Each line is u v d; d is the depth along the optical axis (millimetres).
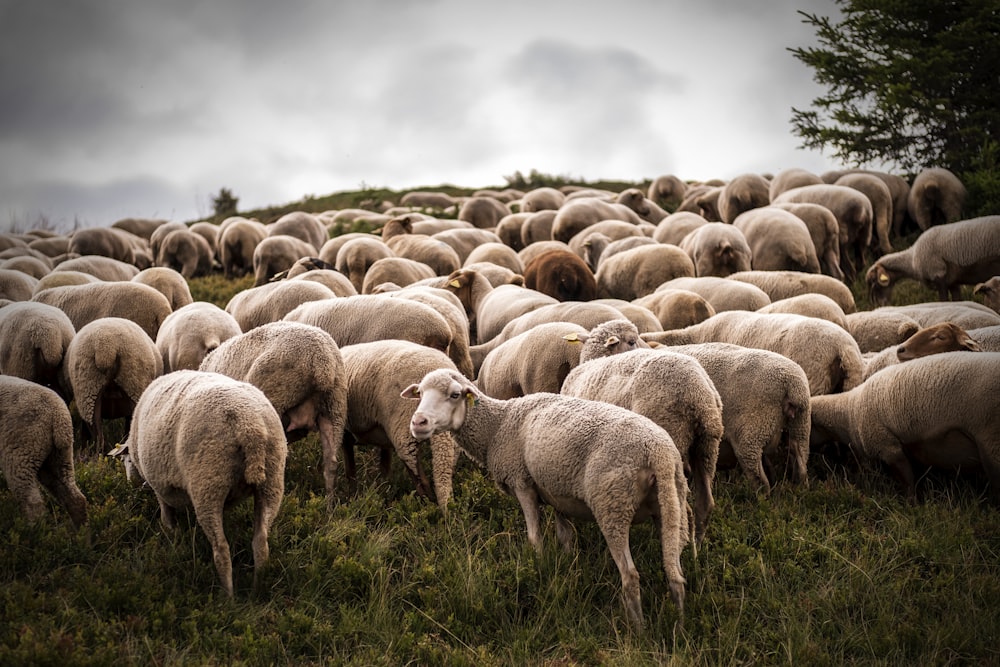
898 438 7934
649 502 5969
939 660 5680
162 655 5551
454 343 10672
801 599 6383
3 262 16391
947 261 14367
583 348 8492
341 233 26969
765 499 7652
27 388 6758
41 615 5688
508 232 23391
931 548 6863
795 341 8984
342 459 8398
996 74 20625
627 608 5910
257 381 7438
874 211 19047
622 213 22547
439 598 6320
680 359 6918
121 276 16094
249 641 5695
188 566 6438
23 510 6707
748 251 15914
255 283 20359
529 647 5906
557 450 6184
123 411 9117
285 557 6520
